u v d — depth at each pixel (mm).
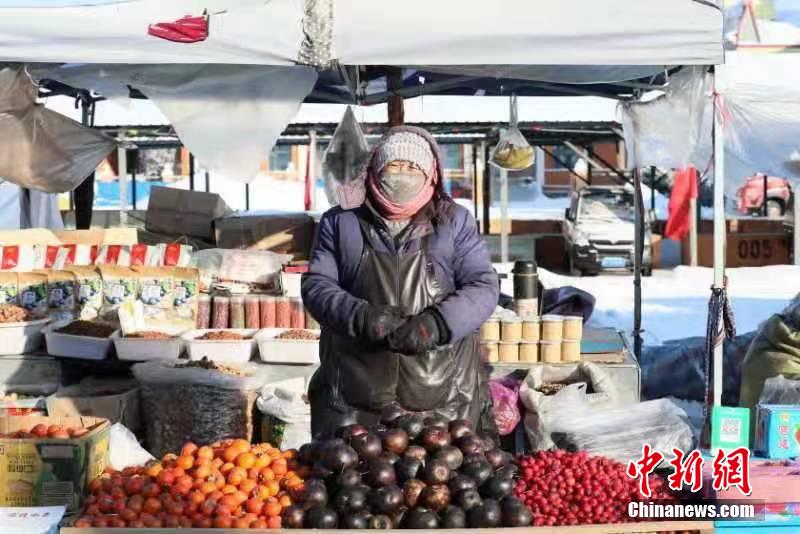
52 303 7246
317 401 4242
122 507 3697
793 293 16234
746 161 7789
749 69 7363
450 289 4145
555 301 7977
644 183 24359
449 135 18547
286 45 5086
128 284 7289
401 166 4016
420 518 3498
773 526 3932
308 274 4125
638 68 6625
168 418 6270
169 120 5609
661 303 15375
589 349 6617
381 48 5055
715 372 5469
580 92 8906
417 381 4039
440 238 4109
